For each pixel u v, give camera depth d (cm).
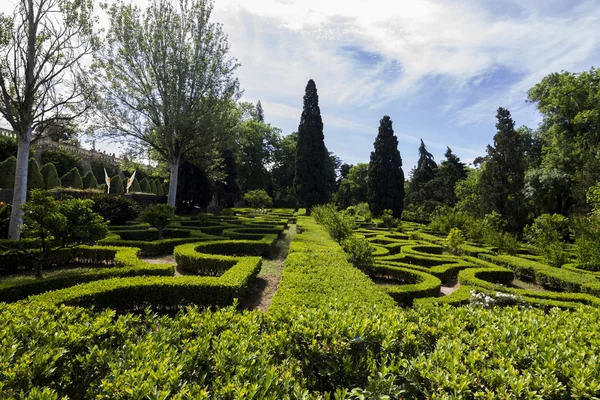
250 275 640
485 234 1555
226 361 214
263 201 3450
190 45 1862
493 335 272
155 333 250
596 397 195
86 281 581
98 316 286
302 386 226
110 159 2752
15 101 860
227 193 3384
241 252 1038
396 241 1411
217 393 179
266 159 4884
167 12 1780
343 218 1151
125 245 977
